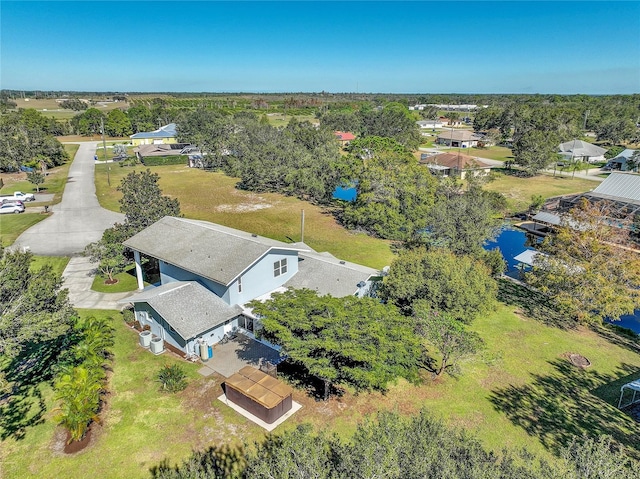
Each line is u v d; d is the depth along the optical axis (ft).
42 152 246.27
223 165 258.37
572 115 336.29
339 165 172.86
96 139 387.55
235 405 59.11
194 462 41.11
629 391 64.85
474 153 322.96
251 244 80.84
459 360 64.90
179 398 60.29
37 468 48.26
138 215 103.91
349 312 57.72
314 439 38.73
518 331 82.89
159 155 275.18
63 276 102.58
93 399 52.42
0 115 382.83
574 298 81.25
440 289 71.00
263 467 32.68
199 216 161.27
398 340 57.36
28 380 63.82
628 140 335.88
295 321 56.24
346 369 54.03
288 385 63.87
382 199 142.31
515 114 348.18
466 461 34.35
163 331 74.64
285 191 205.98
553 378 68.08
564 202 147.23
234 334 77.36
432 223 116.37
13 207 156.66
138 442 52.24
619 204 129.49
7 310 57.16
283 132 279.08
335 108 611.06
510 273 114.62
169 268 86.94
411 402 61.05
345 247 131.34
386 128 357.41
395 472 31.12
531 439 54.49
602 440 38.17
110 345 67.82
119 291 95.04
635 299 77.92
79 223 146.72
